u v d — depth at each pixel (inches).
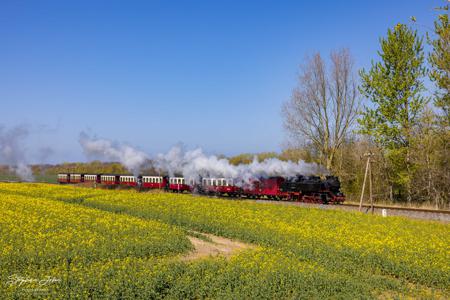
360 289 580.4
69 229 864.9
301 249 754.8
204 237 935.7
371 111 1660.9
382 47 1663.4
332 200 1558.8
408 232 955.3
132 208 1247.5
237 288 548.1
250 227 964.6
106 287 515.5
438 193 1617.9
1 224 896.3
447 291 611.2
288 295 552.1
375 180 1840.6
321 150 1964.8
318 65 1930.4
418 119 1614.2
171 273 587.8
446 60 1381.6
